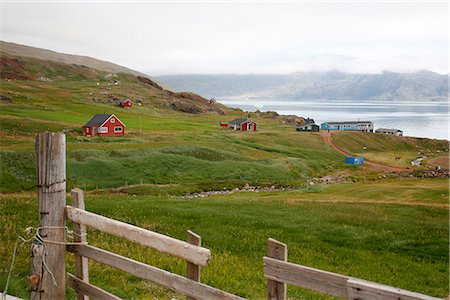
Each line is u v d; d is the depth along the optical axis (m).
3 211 21.88
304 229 24.56
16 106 137.62
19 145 71.56
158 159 74.19
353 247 21.59
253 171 80.88
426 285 16.25
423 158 140.25
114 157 70.88
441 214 30.86
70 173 60.75
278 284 6.12
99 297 8.20
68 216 8.36
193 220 25.16
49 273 8.12
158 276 7.25
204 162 78.56
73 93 198.00
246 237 21.55
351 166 111.62
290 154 111.38
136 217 24.77
